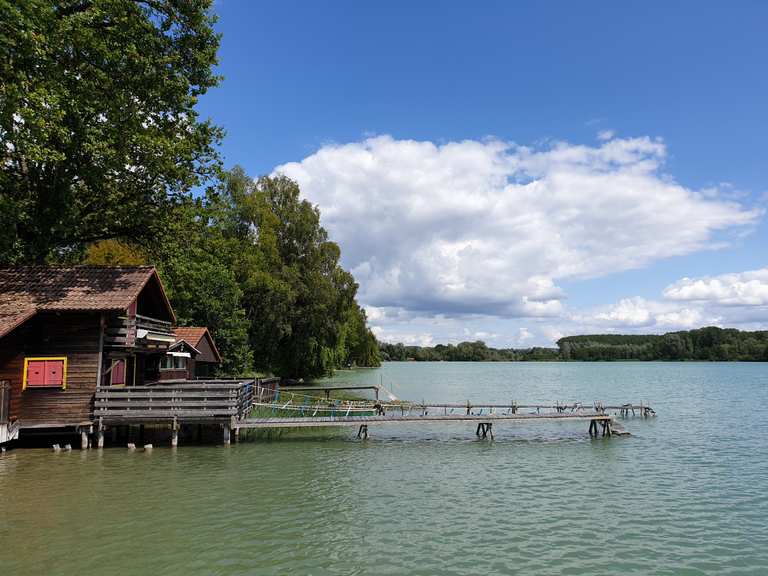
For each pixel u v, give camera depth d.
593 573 10.36
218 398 22.94
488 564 10.66
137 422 21.94
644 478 18.31
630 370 138.62
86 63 20.78
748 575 10.41
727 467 20.20
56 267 23.34
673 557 11.26
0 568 9.94
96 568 10.01
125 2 20.45
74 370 21.23
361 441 25.64
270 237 56.97
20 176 24.25
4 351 20.38
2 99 17.48
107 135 22.08
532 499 15.45
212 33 24.42
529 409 41.62
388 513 13.81
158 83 22.72
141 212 26.56
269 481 16.92
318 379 79.44
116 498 14.59
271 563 10.44
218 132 26.78
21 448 21.78
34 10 17.33
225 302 47.53
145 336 24.83
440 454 22.52
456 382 86.19
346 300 64.12
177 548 11.07
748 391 62.44
